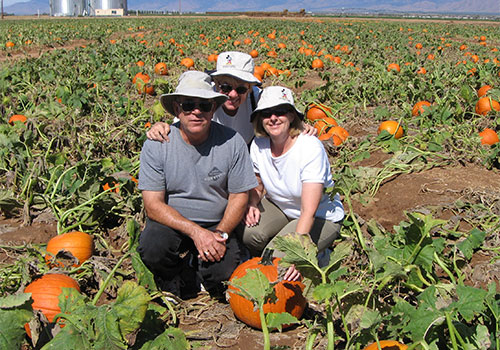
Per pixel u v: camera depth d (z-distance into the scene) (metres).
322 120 7.10
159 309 3.24
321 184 3.55
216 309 3.59
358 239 4.15
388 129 6.79
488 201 4.95
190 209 3.66
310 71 13.85
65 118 7.07
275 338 3.21
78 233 4.04
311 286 2.89
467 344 2.50
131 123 7.13
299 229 3.52
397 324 2.69
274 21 49.19
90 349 2.61
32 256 3.80
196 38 24.94
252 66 4.34
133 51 16.66
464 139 6.29
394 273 2.82
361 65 15.14
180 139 3.50
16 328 2.52
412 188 5.34
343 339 2.98
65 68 12.01
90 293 3.70
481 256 4.14
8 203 4.71
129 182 4.81
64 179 5.00
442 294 3.03
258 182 4.00
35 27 35.69
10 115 7.54
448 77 10.90
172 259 3.62
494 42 26.44
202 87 3.39
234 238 3.73
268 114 3.55
